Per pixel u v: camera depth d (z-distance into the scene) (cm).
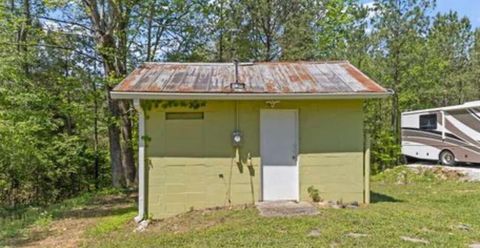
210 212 890
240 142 934
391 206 948
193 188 925
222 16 1823
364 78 1005
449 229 758
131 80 970
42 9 1475
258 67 1144
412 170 1812
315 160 954
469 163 1731
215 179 931
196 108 926
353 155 955
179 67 1130
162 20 1580
